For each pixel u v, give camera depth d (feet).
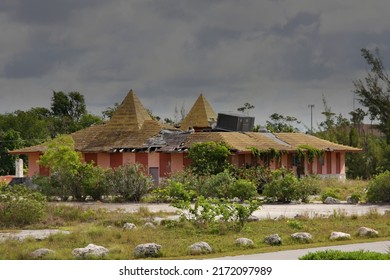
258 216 162.20
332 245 113.70
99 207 191.72
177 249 108.68
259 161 291.99
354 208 187.93
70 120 580.30
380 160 365.40
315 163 326.65
